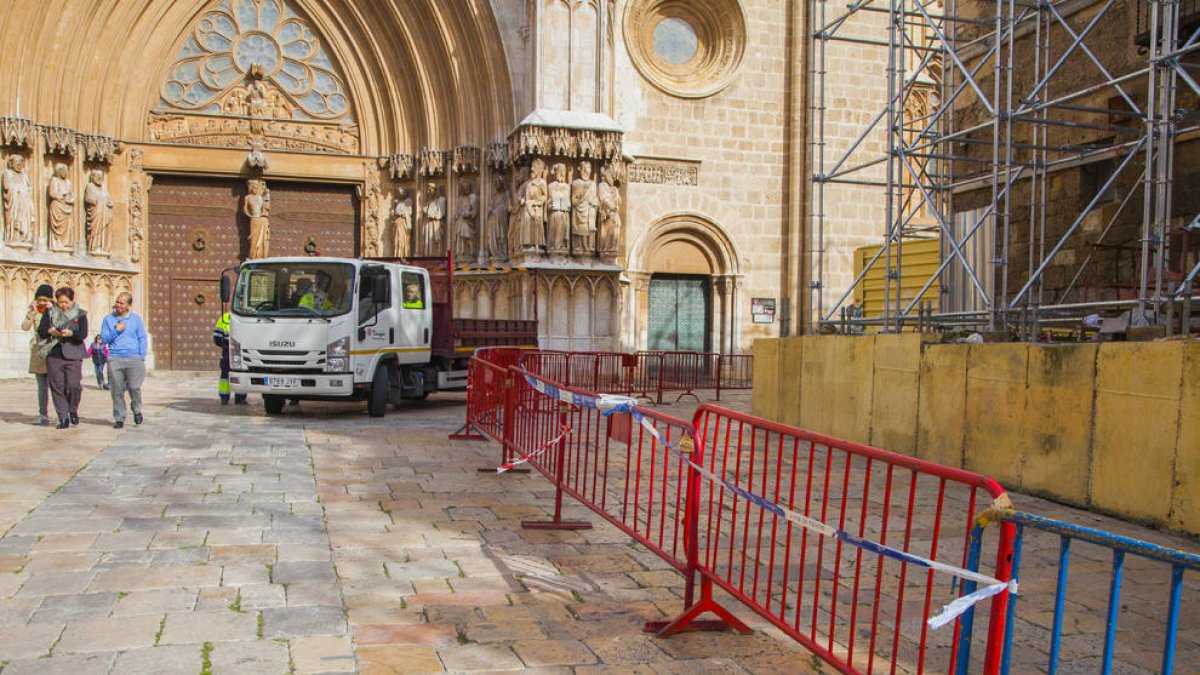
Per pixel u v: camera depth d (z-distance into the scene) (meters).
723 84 24.31
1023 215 14.54
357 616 4.95
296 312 13.23
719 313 24.62
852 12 15.19
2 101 19.91
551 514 7.57
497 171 22.55
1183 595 5.66
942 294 14.49
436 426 13.01
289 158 23.25
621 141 21.84
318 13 23.16
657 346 24.41
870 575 6.00
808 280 24.64
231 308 13.48
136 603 5.04
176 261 22.92
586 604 5.29
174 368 22.83
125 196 22.08
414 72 23.16
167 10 22.19
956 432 10.02
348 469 9.37
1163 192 9.49
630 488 8.79
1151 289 11.84
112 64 21.61
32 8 19.92
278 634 4.62
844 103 24.89
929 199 12.85
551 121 21.05
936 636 4.86
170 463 9.41
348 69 23.48
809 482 4.15
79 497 7.71
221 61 22.92
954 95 13.46
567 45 21.55
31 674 4.03
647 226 23.80
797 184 24.61
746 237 24.58
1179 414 7.37
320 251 23.89
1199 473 7.18
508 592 5.47
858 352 11.91
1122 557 2.50
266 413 14.13
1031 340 11.18
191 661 4.23
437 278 16.02
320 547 6.34
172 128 22.61
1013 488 9.20
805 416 13.29
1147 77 12.45
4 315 19.77
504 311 22.27
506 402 9.31
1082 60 13.63
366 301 13.65
